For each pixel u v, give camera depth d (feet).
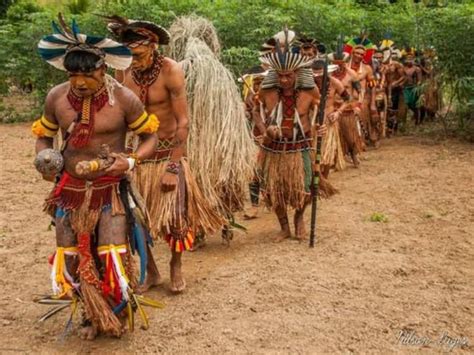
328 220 25.18
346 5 59.16
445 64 43.93
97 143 14.53
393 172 34.60
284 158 21.77
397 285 18.48
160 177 17.49
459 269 19.76
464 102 44.60
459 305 17.21
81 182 14.56
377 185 31.40
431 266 19.98
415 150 41.83
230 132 20.45
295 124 21.57
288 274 19.29
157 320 16.40
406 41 58.80
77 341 15.40
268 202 22.48
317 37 51.19
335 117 29.32
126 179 14.94
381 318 16.44
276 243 22.48
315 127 22.07
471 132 45.78
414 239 22.70
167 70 17.20
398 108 49.98
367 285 18.44
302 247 21.91
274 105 21.72
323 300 17.40
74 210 14.48
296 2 52.37
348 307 17.02
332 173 34.73
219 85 20.33
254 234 23.85
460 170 34.76
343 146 35.45
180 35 21.09
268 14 47.75
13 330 15.96
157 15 46.29
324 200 28.32
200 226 18.26
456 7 45.68
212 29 21.61
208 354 14.73
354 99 34.96
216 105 20.27
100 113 14.43
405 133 49.44
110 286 14.49
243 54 42.80
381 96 45.65
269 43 25.30
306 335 15.53
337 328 15.88
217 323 16.16
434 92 48.01
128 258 14.96
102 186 14.58
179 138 17.19
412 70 50.06
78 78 13.98
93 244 14.93
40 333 15.81
